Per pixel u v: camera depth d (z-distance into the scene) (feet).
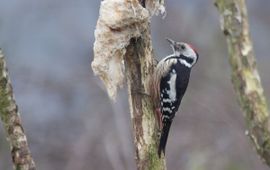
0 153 48.88
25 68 58.80
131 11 28.81
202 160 48.55
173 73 33.19
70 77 58.65
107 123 52.54
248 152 48.98
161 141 29.68
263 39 71.05
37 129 54.95
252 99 23.08
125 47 29.27
